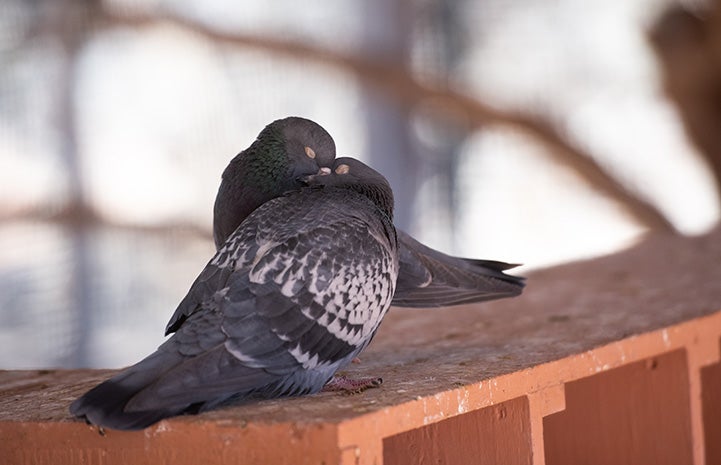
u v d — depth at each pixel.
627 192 14.10
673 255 7.52
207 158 14.66
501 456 4.03
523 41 15.23
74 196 14.57
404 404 3.44
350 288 3.61
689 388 4.95
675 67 12.16
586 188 14.43
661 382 4.98
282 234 3.63
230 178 4.39
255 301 3.46
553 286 6.61
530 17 15.28
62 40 14.27
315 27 13.99
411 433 4.13
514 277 4.74
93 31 14.23
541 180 15.72
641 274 6.79
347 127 14.70
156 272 14.13
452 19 14.52
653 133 17.52
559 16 15.52
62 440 3.45
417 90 13.70
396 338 5.22
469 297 4.61
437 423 4.11
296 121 4.40
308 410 3.36
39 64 14.50
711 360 5.19
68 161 14.73
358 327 3.66
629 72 16.14
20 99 14.52
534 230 16.05
